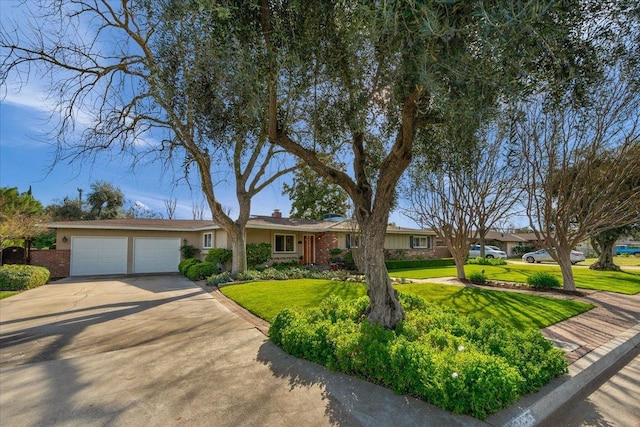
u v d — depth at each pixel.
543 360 3.53
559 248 9.84
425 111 3.93
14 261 15.27
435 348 3.71
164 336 5.39
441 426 2.67
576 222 11.39
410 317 5.18
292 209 27.66
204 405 3.10
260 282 11.41
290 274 13.39
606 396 3.46
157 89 5.36
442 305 6.79
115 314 7.10
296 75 3.91
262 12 3.48
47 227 15.40
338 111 4.96
